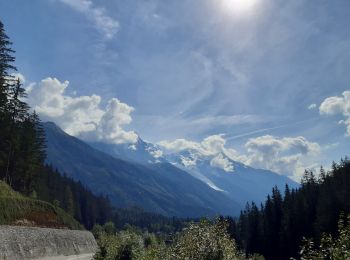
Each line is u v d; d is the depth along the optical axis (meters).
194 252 14.50
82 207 181.88
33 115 88.56
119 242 29.72
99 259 30.72
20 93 75.88
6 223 58.56
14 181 84.94
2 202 62.38
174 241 16.70
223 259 14.38
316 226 86.19
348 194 84.50
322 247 10.26
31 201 73.19
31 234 55.66
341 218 10.53
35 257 53.59
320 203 92.38
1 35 69.56
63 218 78.38
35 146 84.56
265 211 126.31
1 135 72.69
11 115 74.19
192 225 15.35
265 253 111.56
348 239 9.80
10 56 70.88
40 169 92.56
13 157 78.88
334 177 108.88
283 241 101.69
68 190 144.38
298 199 108.44
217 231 15.12
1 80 69.81
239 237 135.75
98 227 114.06
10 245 48.38
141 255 27.56
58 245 63.41
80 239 75.19
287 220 104.06
